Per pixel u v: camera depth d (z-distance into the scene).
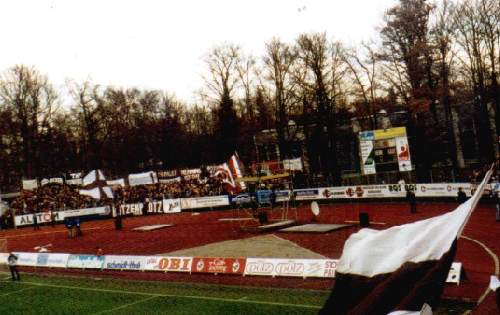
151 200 63.44
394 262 6.58
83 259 32.50
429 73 51.72
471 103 61.81
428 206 43.31
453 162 54.94
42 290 26.64
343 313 6.75
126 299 22.62
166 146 95.94
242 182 43.09
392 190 49.00
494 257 23.47
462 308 16.09
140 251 35.91
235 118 71.06
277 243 32.97
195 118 108.31
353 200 53.22
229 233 40.09
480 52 51.31
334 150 62.81
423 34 51.84
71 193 67.81
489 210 38.00
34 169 75.06
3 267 35.94
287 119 66.19
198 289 23.19
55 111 78.12
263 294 20.88
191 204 60.34
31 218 59.97
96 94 80.19
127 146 92.62
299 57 61.47
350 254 6.99
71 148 83.25
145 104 103.81
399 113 62.59
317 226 37.88
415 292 5.89
